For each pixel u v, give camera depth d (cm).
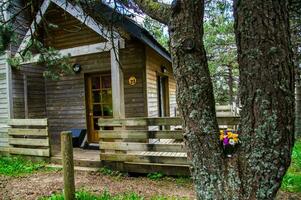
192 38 161
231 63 1469
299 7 273
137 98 693
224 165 158
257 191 146
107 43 562
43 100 800
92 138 760
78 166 561
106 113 744
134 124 500
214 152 160
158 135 484
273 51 140
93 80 760
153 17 206
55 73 545
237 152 155
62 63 537
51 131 798
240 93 152
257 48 142
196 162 164
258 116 144
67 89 779
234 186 152
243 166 151
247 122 149
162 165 479
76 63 762
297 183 398
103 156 525
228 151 161
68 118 779
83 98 759
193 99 163
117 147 514
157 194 387
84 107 758
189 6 161
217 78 1902
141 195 384
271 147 142
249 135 148
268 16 140
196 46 162
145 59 686
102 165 535
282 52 141
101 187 427
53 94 798
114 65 559
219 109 898
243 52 148
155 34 560
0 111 722
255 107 145
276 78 140
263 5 141
